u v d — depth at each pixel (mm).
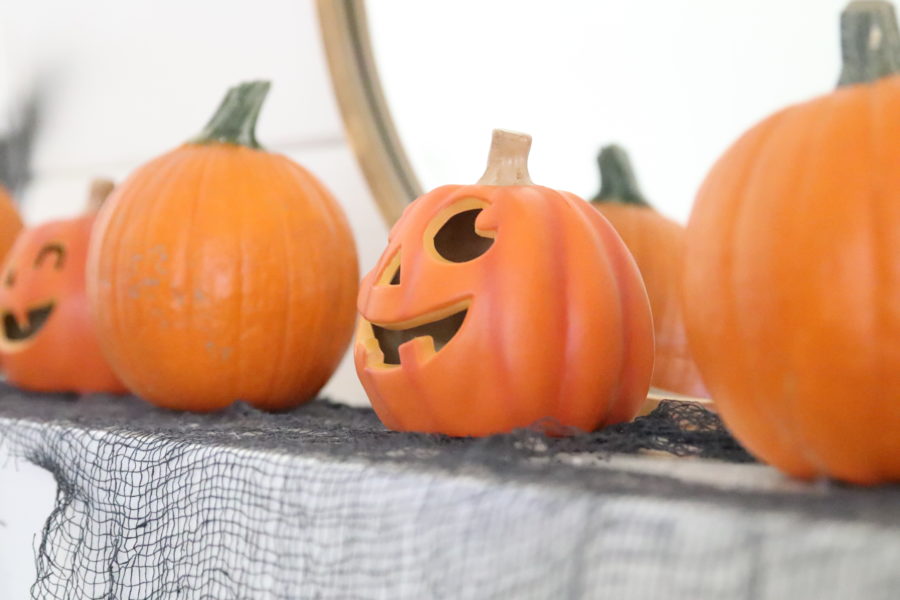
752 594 363
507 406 504
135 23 1048
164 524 531
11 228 940
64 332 737
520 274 504
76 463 582
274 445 513
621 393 531
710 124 633
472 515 432
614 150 664
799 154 430
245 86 687
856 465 423
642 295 541
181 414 653
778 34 611
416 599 440
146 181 661
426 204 544
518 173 562
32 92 1225
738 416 447
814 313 412
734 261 436
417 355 517
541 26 703
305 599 469
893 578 333
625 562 397
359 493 460
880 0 452
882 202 407
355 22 787
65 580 581
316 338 653
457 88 740
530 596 414
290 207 649
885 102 427
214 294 623
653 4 656
